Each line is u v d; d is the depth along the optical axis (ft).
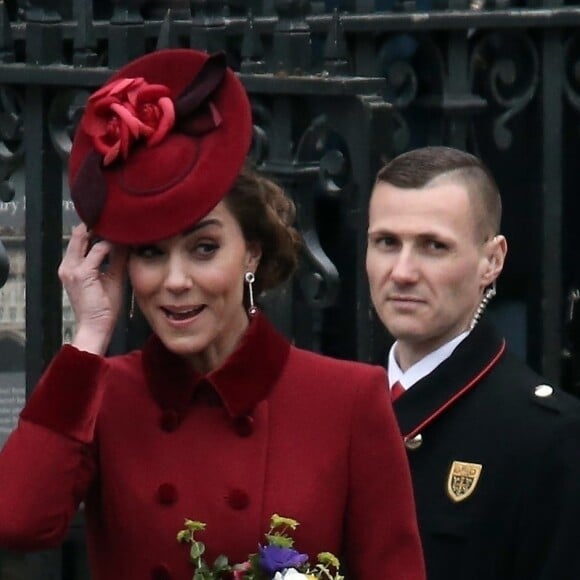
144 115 36.68
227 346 38.04
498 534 44.80
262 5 62.23
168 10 54.39
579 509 44.50
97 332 37.37
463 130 57.67
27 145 55.42
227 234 37.09
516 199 67.56
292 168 52.75
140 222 36.40
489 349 46.62
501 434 45.27
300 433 37.60
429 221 45.50
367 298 51.93
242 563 36.55
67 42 61.46
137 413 37.78
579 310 61.41
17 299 59.00
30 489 36.22
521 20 56.80
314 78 51.72
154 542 37.04
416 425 45.88
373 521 37.76
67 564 56.75
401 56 60.54
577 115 59.93
